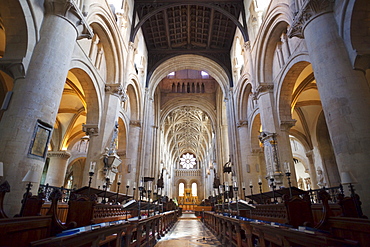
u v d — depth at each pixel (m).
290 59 11.02
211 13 19.38
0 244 3.10
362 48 6.79
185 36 22.58
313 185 20.28
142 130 19.22
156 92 29.33
